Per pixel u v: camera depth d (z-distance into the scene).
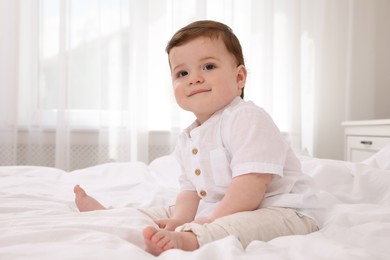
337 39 2.52
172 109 2.36
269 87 2.40
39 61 2.29
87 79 2.33
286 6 2.47
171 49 0.86
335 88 2.52
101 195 1.13
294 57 2.42
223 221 0.62
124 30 2.35
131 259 0.41
